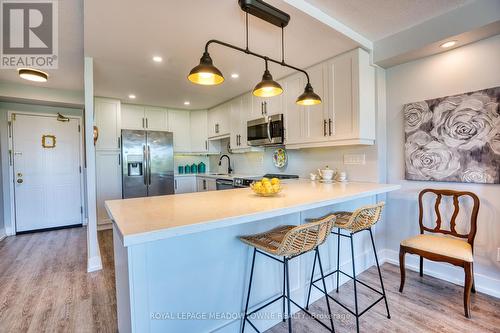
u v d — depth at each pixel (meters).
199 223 1.12
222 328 1.53
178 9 1.71
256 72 2.96
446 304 1.99
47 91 3.67
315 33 2.09
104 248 3.29
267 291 1.75
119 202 1.66
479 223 2.14
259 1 1.63
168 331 1.32
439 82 2.31
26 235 3.87
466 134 2.13
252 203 1.58
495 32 1.94
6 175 3.86
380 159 2.63
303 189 2.18
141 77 3.08
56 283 2.36
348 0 1.80
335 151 2.99
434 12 2.00
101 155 4.01
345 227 1.71
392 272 2.53
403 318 1.82
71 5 1.74
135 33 2.03
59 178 4.23
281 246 1.30
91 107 2.54
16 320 1.83
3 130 3.82
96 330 1.72
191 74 1.51
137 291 1.21
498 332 1.67
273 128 3.24
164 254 1.29
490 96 2.01
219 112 4.61
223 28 1.97
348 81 2.46
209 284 1.47
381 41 2.42
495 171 2.00
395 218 2.70
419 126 2.42
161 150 4.45
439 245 1.99
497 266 2.06
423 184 2.46
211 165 5.66
